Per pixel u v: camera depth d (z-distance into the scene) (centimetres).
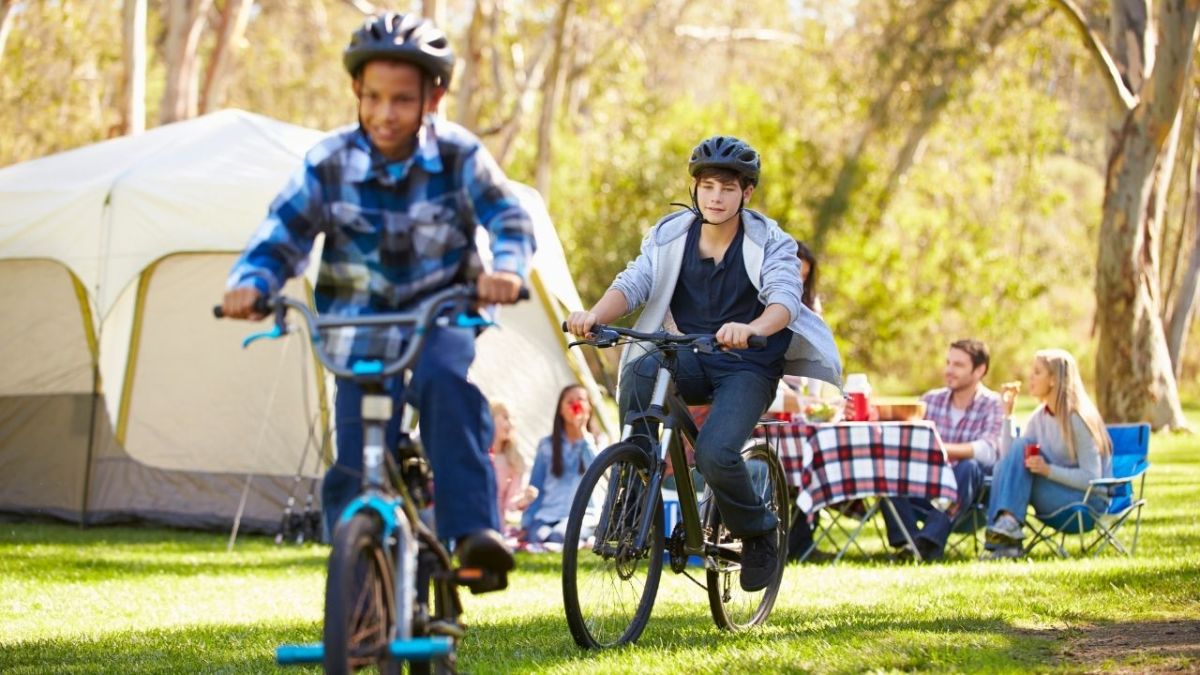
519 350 1775
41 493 1730
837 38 5350
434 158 541
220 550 1488
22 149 4925
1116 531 1524
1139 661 687
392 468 527
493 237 537
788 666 700
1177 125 3178
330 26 5859
